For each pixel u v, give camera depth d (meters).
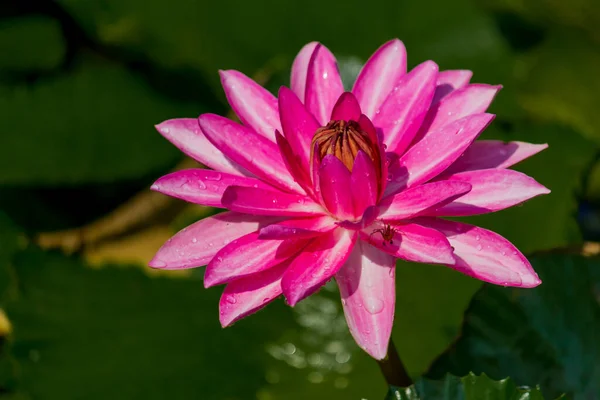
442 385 0.88
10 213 1.07
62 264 1.04
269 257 0.86
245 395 0.97
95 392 0.97
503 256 0.86
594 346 0.92
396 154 0.88
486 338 0.92
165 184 0.88
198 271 1.03
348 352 0.98
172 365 0.99
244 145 0.88
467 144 0.87
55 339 1.00
